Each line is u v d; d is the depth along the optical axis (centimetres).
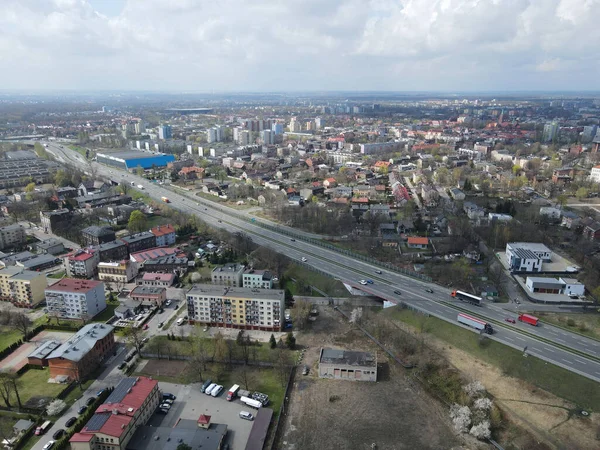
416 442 17700
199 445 16600
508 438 17800
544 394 19675
